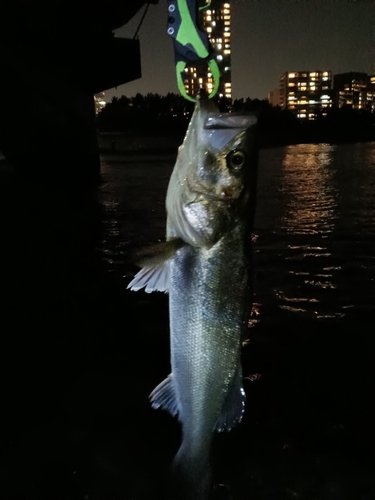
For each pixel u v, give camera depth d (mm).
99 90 5965
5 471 845
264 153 12234
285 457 872
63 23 4859
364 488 805
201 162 513
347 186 5043
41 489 808
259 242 2547
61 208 3889
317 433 937
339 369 1172
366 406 1025
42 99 5398
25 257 2316
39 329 1443
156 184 5590
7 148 5574
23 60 5031
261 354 1253
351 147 14180
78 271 2059
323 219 3180
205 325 548
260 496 791
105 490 804
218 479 821
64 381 1133
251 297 562
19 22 4672
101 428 955
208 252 535
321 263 2115
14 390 1095
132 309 1595
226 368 562
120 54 5469
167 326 1456
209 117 508
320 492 797
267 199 4238
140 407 1021
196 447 580
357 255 2240
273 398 1059
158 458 867
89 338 1377
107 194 4750
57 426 962
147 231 2922
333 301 1628
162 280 549
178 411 578
